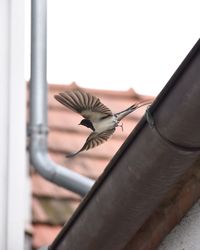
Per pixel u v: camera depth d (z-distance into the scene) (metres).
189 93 5.09
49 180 9.09
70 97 5.46
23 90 9.49
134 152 5.57
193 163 5.79
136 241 6.38
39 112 9.41
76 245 6.33
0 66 9.51
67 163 10.28
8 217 9.04
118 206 5.84
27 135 9.46
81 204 6.09
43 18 9.65
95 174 10.22
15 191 9.14
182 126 5.20
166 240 6.30
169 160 5.44
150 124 5.34
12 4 9.70
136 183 5.64
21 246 8.97
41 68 9.52
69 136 10.59
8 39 9.61
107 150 10.54
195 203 6.14
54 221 9.67
